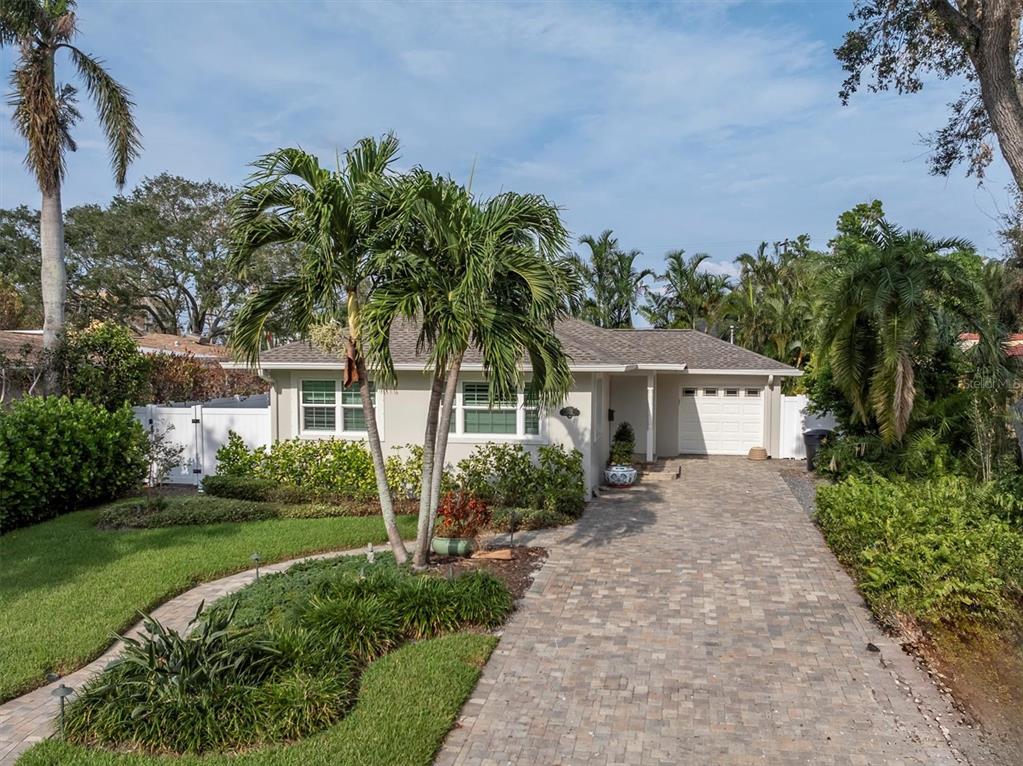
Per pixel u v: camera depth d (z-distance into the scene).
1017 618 7.88
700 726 5.89
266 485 14.73
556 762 5.39
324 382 16.23
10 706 6.20
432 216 8.55
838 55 14.88
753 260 40.69
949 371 15.12
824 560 10.64
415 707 5.99
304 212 8.56
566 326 19.36
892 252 13.92
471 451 15.24
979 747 5.59
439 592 8.04
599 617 8.33
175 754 5.28
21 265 41.38
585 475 15.05
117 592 8.94
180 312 46.72
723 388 22.72
